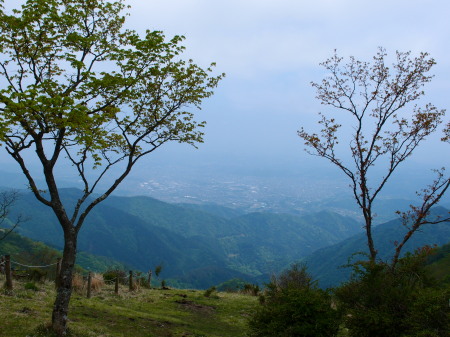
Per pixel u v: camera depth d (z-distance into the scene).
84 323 11.05
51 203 9.45
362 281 8.70
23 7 9.42
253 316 9.41
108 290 17.91
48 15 9.66
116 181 10.76
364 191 14.07
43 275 16.22
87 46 10.11
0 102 8.21
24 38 9.87
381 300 8.23
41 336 8.61
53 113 8.43
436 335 6.79
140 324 12.34
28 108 8.12
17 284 14.28
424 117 13.55
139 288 20.02
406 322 7.57
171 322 13.52
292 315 8.31
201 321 14.78
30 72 10.18
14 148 9.17
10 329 8.96
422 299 7.39
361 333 8.02
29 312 10.73
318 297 8.75
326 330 8.16
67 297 9.35
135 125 11.34
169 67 10.90
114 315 12.88
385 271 9.09
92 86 9.56
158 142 11.64
